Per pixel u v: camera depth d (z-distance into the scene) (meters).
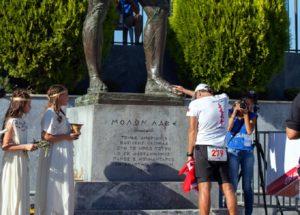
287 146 8.48
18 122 7.15
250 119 8.48
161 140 8.06
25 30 11.56
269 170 8.82
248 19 12.42
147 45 8.41
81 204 7.64
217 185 8.13
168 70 13.12
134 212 7.61
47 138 7.06
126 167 7.93
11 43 11.58
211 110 7.04
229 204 7.00
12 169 7.08
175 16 12.94
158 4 8.42
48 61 11.70
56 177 7.06
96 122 7.85
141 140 7.99
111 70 12.91
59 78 11.91
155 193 7.88
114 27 12.32
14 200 7.04
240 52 12.45
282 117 12.64
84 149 8.09
